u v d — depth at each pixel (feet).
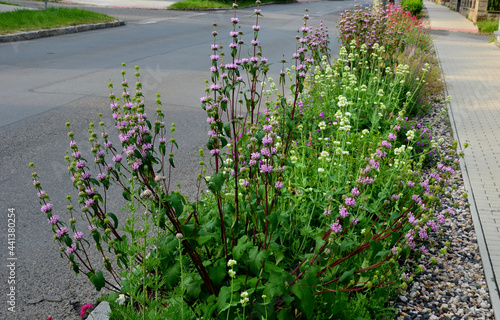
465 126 26.11
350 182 14.07
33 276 12.49
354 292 11.44
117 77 34.94
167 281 10.21
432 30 77.30
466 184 18.74
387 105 23.20
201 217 11.71
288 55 45.21
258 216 10.59
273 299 9.87
